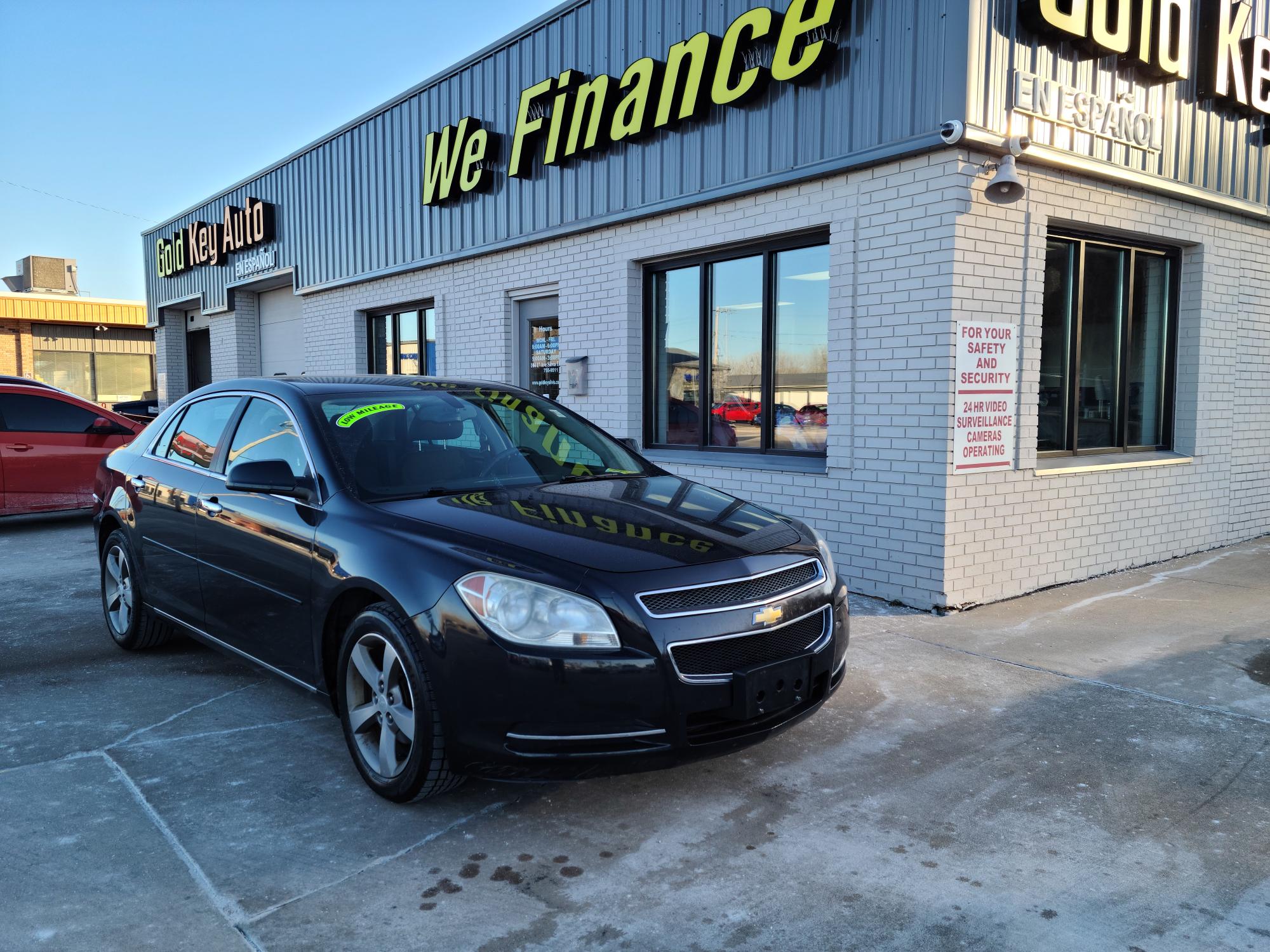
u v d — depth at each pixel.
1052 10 5.75
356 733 3.35
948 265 5.69
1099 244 7.09
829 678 3.43
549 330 9.36
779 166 6.65
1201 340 7.77
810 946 2.45
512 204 9.38
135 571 4.89
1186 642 5.27
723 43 6.83
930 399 5.86
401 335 11.87
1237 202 7.69
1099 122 6.37
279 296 15.29
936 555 5.91
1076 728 4.00
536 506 3.53
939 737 3.90
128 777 3.47
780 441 7.15
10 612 6.03
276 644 3.79
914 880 2.78
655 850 2.96
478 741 2.93
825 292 6.71
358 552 3.30
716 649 3.02
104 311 24.89
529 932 2.51
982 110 5.60
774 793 3.37
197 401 4.87
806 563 3.45
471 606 2.94
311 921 2.56
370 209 11.80
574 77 8.30
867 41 6.02
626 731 2.89
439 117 10.38
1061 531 6.70
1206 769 3.58
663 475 4.38
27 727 3.98
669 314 8.05
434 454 3.91
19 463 9.08
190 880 2.76
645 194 7.78
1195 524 8.02
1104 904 2.66
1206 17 7.16
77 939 2.47
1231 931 2.53
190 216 17.39
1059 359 6.88
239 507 4.01
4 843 2.97
